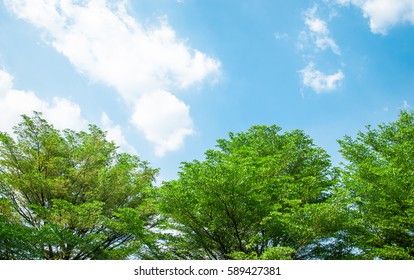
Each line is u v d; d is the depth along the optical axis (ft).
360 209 45.93
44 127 57.67
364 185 45.03
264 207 44.75
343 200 42.14
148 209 54.70
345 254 49.78
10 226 38.78
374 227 45.06
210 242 51.88
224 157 47.85
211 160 46.29
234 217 45.98
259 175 45.83
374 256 44.45
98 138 65.87
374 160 49.78
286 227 43.93
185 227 52.26
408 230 42.60
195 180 43.06
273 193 46.93
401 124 57.00
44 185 53.26
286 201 43.06
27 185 52.85
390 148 51.06
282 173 56.90
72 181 57.26
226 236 49.47
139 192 62.44
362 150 55.93
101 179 57.26
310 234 42.19
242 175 41.91
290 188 47.57
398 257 40.45
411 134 53.21
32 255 41.63
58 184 53.78
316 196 53.01
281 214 41.86
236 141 63.31
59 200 46.85
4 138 52.01
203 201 44.39
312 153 57.62
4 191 53.72
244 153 53.06
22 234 39.42
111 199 60.54
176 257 55.98
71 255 51.75
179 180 45.01
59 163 57.41
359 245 46.24
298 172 58.54
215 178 42.16
